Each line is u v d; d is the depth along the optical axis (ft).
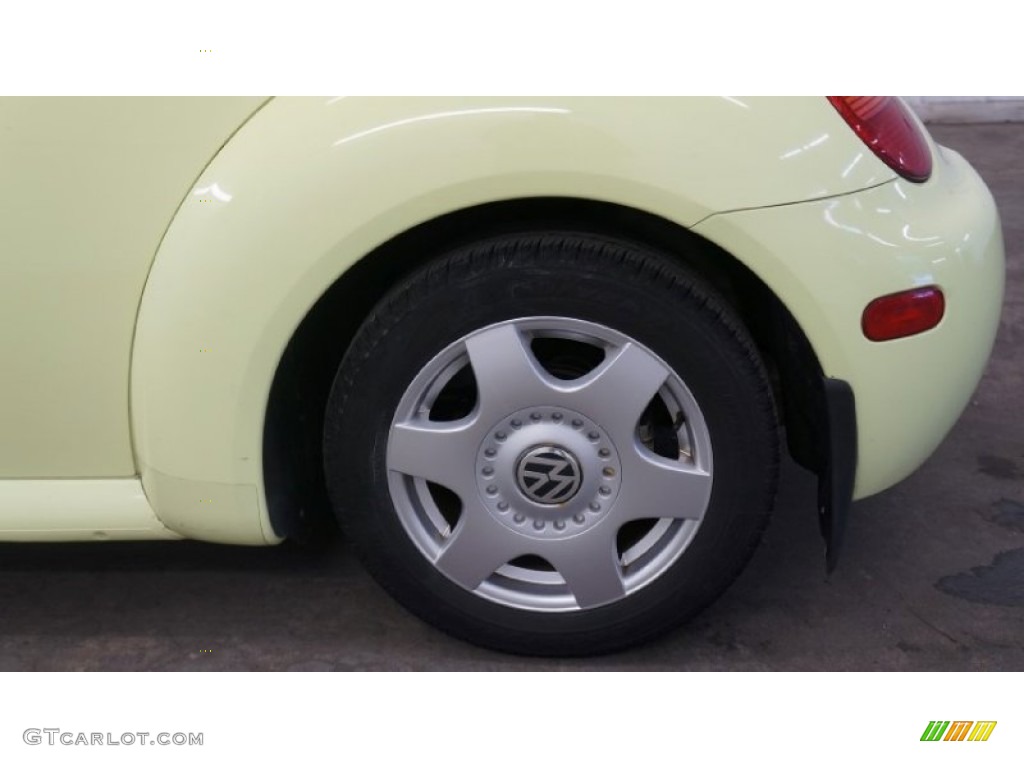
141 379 6.36
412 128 5.78
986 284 6.40
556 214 6.30
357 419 6.36
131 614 7.61
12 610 7.68
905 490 8.80
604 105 5.73
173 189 6.06
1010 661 6.92
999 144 18.80
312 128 5.87
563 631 6.76
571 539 6.48
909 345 6.13
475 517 6.48
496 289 6.03
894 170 6.13
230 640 7.30
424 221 5.89
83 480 6.78
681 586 6.59
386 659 7.07
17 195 6.04
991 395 10.26
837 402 6.19
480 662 7.02
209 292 6.07
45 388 6.47
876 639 7.16
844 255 5.92
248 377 6.23
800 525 8.38
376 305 6.25
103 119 5.93
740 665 6.95
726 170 5.77
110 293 6.23
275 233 5.94
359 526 6.63
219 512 6.60
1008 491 8.75
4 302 6.24
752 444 6.25
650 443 6.69
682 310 5.99
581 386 6.15
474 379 6.91
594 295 6.00
